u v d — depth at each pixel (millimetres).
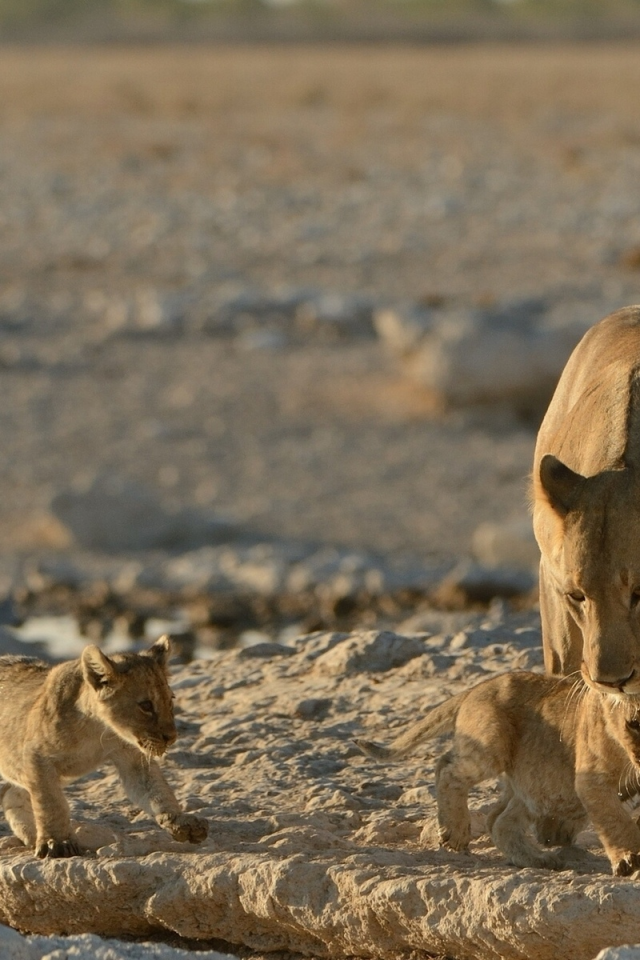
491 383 67500
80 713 20422
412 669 27969
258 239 104312
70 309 87250
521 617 31688
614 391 19969
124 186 123500
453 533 55656
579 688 19297
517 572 48906
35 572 51812
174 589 50594
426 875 18484
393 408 69188
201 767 24781
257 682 28734
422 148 139000
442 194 116250
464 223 106812
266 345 79125
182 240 104312
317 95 183375
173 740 20141
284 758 24547
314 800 22562
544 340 67875
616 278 89875
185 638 46500
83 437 66750
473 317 69938
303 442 65938
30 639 44875
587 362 21812
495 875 18281
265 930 19484
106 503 56281
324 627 46969
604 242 99062
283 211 112875
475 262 95688
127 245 103125
